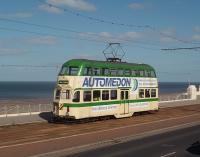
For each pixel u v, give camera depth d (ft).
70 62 111.14
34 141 75.05
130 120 119.44
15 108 139.23
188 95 243.19
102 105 116.98
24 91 619.26
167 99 223.30
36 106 146.20
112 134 86.22
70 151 65.98
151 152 65.10
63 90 109.91
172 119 123.24
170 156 61.36
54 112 111.34
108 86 119.55
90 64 112.88
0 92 566.77
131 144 74.74
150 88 140.15
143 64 137.69
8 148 65.92
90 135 84.23
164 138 83.51
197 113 148.87
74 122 111.14
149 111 150.10
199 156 61.52
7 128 95.50
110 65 120.57
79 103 108.78
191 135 88.58
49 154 61.41
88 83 111.86
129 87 128.77
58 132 89.86
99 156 61.36
